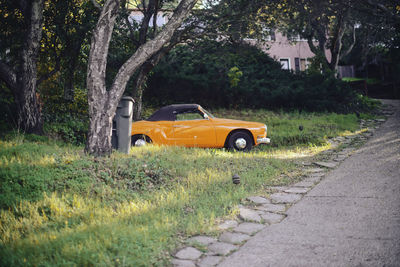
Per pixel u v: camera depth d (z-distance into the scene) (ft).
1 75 38.68
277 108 69.97
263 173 28.12
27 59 38.65
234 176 24.17
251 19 51.01
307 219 17.88
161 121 36.88
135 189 23.25
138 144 36.09
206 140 36.96
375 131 49.03
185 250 14.70
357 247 14.12
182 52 64.90
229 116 62.69
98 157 27.12
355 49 124.98
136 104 49.08
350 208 18.92
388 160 29.99
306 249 14.33
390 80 124.16
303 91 70.18
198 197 22.03
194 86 67.41
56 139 40.34
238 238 15.96
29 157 26.27
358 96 74.54
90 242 14.28
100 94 28.25
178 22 30.01
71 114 49.21
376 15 58.08
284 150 41.60
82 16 43.93
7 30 42.55
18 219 18.43
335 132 50.16
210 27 50.14
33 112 39.29
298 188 24.26
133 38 51.24
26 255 13.70
